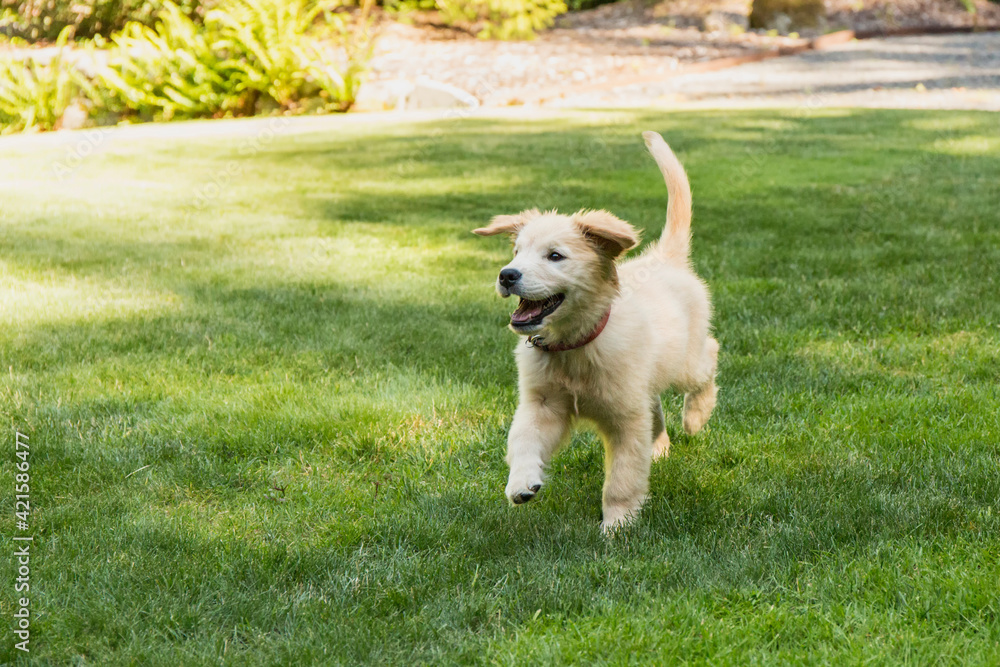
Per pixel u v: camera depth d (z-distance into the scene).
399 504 3.59
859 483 3.60
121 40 15.38
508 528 3.34
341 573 3.06
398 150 11.97
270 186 10.16
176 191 9.98
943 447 3.88
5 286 6.47
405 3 21.14
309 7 17.88
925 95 15.86
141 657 2.62
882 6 23.25
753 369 4.95
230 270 7.00
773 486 3.62
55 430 4.16
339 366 5.08
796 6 21.92
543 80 17.25
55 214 8.88
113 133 13.62
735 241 7.62
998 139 11.81
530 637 2.65
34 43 17.88
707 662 2.51
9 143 13.09
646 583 2.94
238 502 3.63
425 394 4.59
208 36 15.65
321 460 3.97
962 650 2.49
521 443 3.39
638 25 22.48
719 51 19.70
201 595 2.91
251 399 4.54
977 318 5.56
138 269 7.00
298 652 2.62
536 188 9.65
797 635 2.62
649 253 4.38
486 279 6.76
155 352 5.23
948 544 3.05
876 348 5.16
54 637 2.70
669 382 3.92
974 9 23.58
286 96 15.83
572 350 3.45
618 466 3.51
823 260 6.98
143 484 3.74
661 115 14.16
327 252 7.53
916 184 9.55
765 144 11.66
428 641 2.69
